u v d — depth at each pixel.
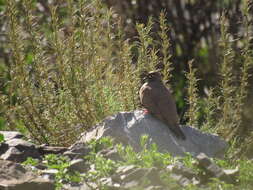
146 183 10.11
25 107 13.31
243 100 17.22
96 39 13.49
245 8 14.07
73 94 13.18
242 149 13.66
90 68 13.37
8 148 11.57
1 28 18.69
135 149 12.16
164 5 21.12
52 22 13.54
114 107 13.46
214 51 20.66
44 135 13.48
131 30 20.06
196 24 21.25
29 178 10.15
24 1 13.25
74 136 13.31
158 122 12.60
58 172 10.56
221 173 10.40
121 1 20.95
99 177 10.41
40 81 13.29
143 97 12.78
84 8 13.46
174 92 20.62
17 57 13.15
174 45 21.12
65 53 13.31
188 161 10.86
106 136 12.20
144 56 13.74
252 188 10.33
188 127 12.82
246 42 14.05
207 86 20.62
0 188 9.81
